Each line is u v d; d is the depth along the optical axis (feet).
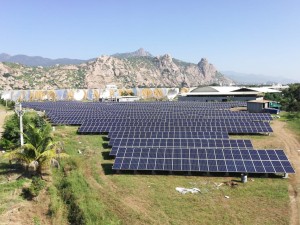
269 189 103.14
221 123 195.93
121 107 334.65
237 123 193.88
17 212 93.35
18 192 103.91
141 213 87.66
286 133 188.85
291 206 90.84
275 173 114.01
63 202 97.81
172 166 118.32
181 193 101.09
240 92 455.63
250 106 277.44
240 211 88.28
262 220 83.10
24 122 174.60
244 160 118.21
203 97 463.83
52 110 293.23
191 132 169.78
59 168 125.59
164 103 402.93
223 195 99.19
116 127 192.75
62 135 186.60
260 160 117.60
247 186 105.91
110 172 122.52
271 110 263.29
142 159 122.62
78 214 87.15
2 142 156.66
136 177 116.47
